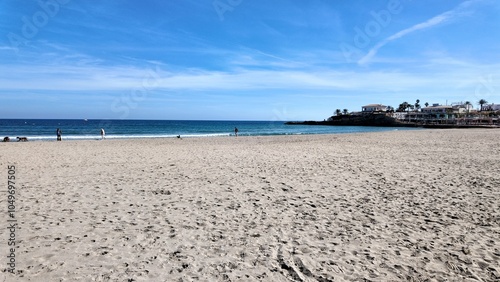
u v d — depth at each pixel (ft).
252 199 23.90
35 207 21.49
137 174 34.81
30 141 99.45
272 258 13.85
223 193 25.80
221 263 13.35
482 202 22.77
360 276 12.23
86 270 12.57
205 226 17.97
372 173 35.14
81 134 164.86
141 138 123.54
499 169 37.47
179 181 30.78
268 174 34.71
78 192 26.05
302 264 13.26
